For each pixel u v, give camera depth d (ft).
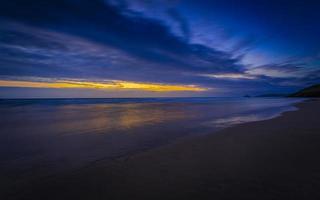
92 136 26.89
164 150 19.15
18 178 13.29
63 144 22.57
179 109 82.38
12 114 62.39
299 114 46.91
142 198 10.33
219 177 12.53
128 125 36.78
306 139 21.63
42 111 75.61
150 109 84.64
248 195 10.25
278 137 22.91
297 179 11.87
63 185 12.09
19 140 24.73
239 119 43.14
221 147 19.53
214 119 44.32
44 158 17.52
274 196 10.08
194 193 10.64
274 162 14.80
